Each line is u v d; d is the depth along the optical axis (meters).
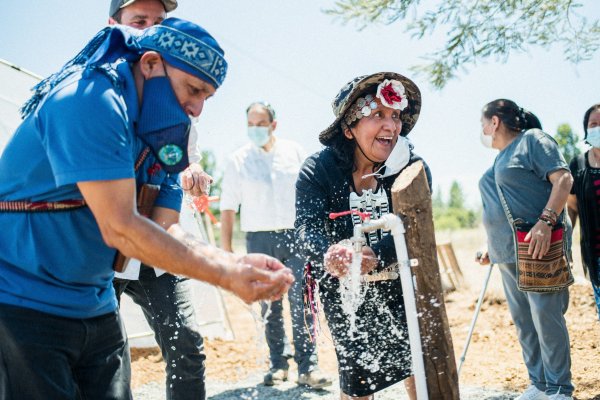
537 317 4.21
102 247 2.34
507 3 4.85
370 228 2.77
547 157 4.23
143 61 2.27
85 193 2.08
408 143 3.43
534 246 4.14
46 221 2.23
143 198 2.43
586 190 4.74
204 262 2.13
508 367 5.35
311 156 3.52
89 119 2.08
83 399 2.47
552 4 4.80
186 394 3.48
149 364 6.15
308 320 5.23
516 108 4.58
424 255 2.67
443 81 5.06
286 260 5.55
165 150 2.28
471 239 20.73
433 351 2.66
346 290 3.26
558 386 4.18
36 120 2.18
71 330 2.33
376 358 3.29
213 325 7.14
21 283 2.24
